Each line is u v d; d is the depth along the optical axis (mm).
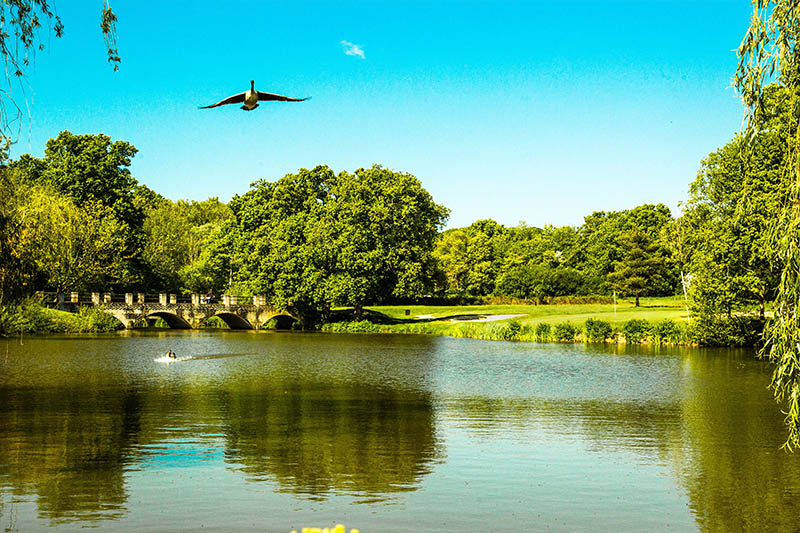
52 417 25422
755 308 53281
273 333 77000
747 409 28266
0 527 14023
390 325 80000
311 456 19938
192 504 15586
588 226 147000
